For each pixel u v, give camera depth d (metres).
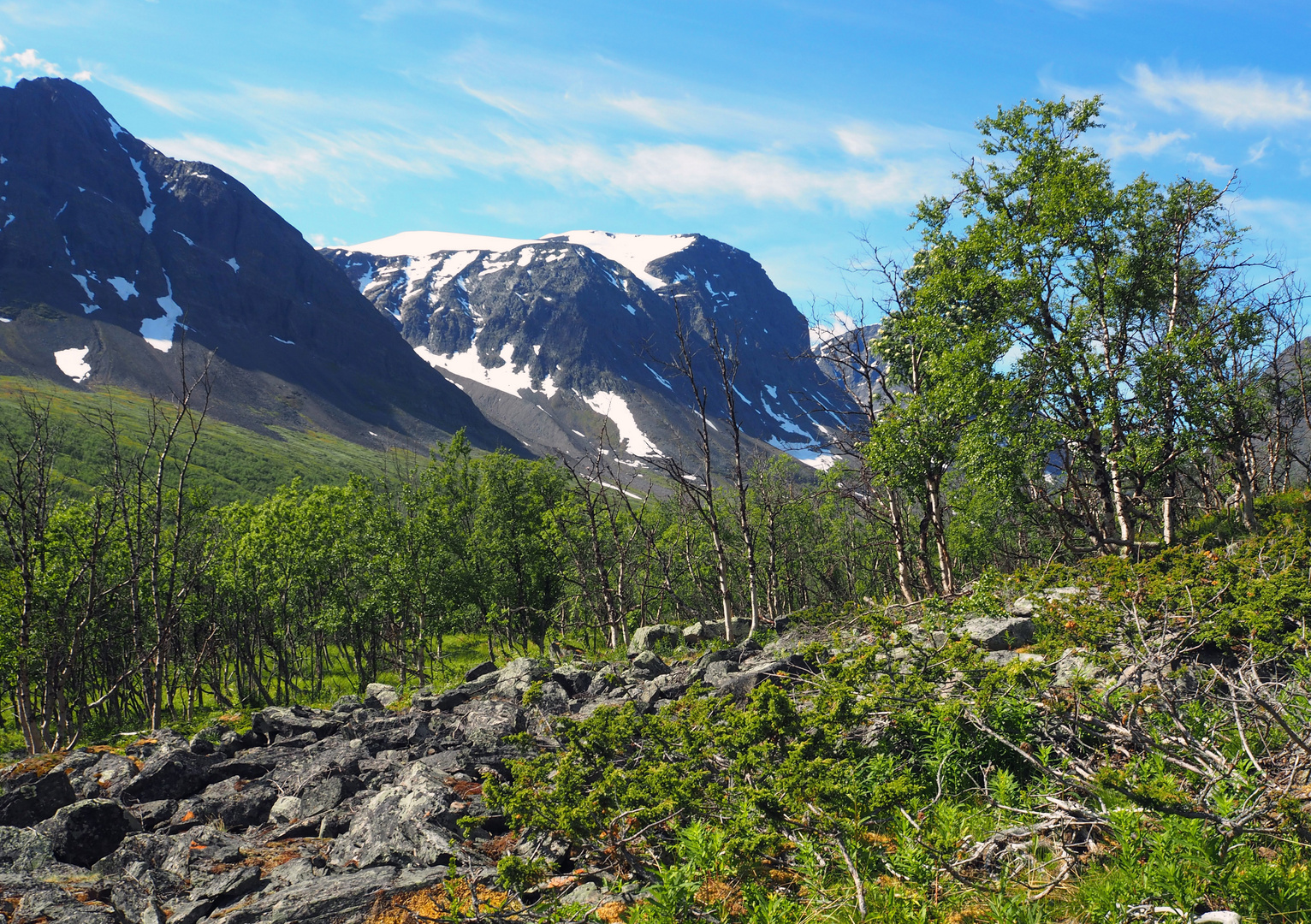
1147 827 5.30
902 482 24.33
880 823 6.40
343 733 12.15
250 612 48.03
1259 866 4.50
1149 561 13.84
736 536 42.72
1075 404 23.14
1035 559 27.22
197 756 10.98
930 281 25.03
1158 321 26.33
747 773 7.35
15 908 6.14
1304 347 30.17
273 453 188.50
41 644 30.59
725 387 25.44
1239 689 6.69
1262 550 13.38
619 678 14.37
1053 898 5.02
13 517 31.22
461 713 12.83
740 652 15.75
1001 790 6.02
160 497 31.59
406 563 41.06
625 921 5.09
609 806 6.79
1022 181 24.83
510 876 5.55
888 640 12.29
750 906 5.23
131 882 6.77
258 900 6.26
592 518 37.28
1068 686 7.90
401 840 7.12
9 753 30.14
